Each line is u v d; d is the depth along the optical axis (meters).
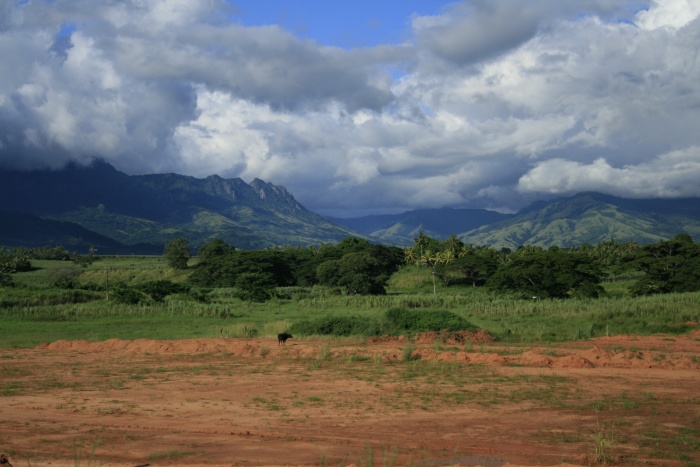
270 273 104.06
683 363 22.27
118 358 25.94
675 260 64.12
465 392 17.47
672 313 38.94
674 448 11.49
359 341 31.23
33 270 141.62
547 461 10.55
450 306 59.72
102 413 14.79
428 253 123.38
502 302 55.78
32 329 40.66
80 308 51.03
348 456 10.67
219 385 18.89
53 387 18.61
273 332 36.28
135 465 10.03
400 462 10.31
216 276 108.06
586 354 24.42
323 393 17.44
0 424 13.36
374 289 91.31
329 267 94.25
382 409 15.26
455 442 11.97
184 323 44.72
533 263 65.69
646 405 15.68
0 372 21.80
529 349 27.17
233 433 12.60
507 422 13.83
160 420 13.98
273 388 18.31
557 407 15.46
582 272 64.69
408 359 24.00
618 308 41.53
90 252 191.62
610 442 11.76
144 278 128.50
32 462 10.12
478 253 140.25
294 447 11.38
